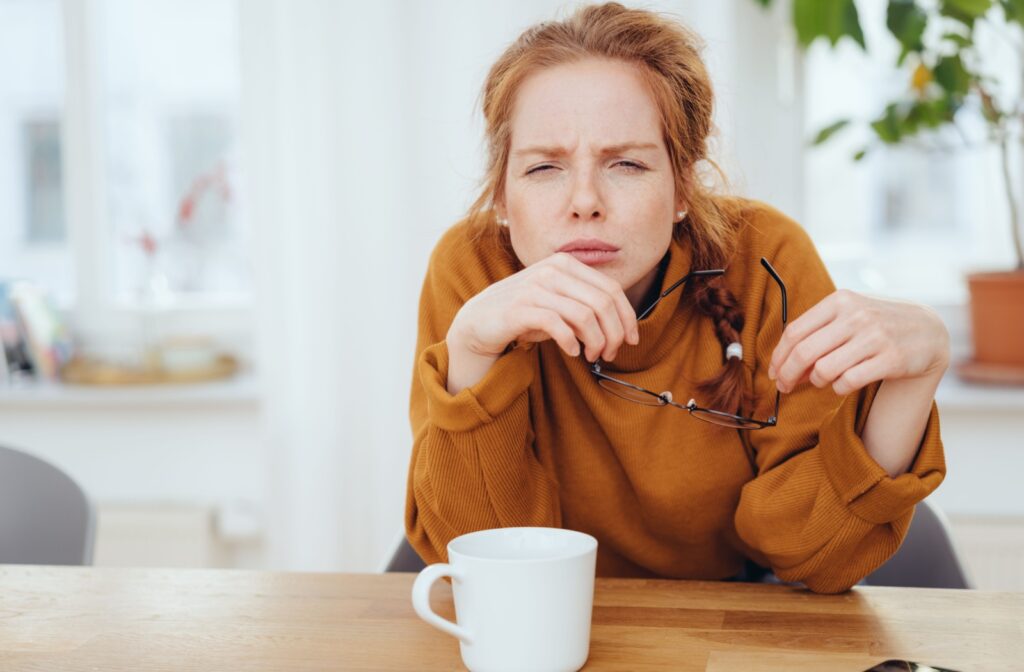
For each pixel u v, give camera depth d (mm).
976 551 2090
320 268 2270
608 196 967
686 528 1141
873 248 2426
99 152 2656
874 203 2412
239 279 2664
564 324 863
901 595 918
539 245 989
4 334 2568
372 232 2264
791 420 1035
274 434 2303
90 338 2686
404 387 2277
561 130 962
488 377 910
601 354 1015
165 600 939
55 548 1293
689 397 1102
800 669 748
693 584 958
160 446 2500
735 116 2172
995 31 2285
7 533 1318
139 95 2646
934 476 908
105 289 2680
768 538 991
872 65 2357
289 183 2268
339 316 2279
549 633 731
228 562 2490
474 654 742
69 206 2666
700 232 1114
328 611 900
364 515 2303
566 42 988
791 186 2375
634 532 1165
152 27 2631
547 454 1127
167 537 2336
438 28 2219
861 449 912
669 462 1098
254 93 2264
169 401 2383
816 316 865
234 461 2490
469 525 969
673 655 780
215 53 2625
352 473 2301
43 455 2516
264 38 2256
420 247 2254
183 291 2674
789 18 2088
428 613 733
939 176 2389
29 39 2666
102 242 2670
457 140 2221
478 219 1187
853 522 921
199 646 825
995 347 2178
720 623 848
